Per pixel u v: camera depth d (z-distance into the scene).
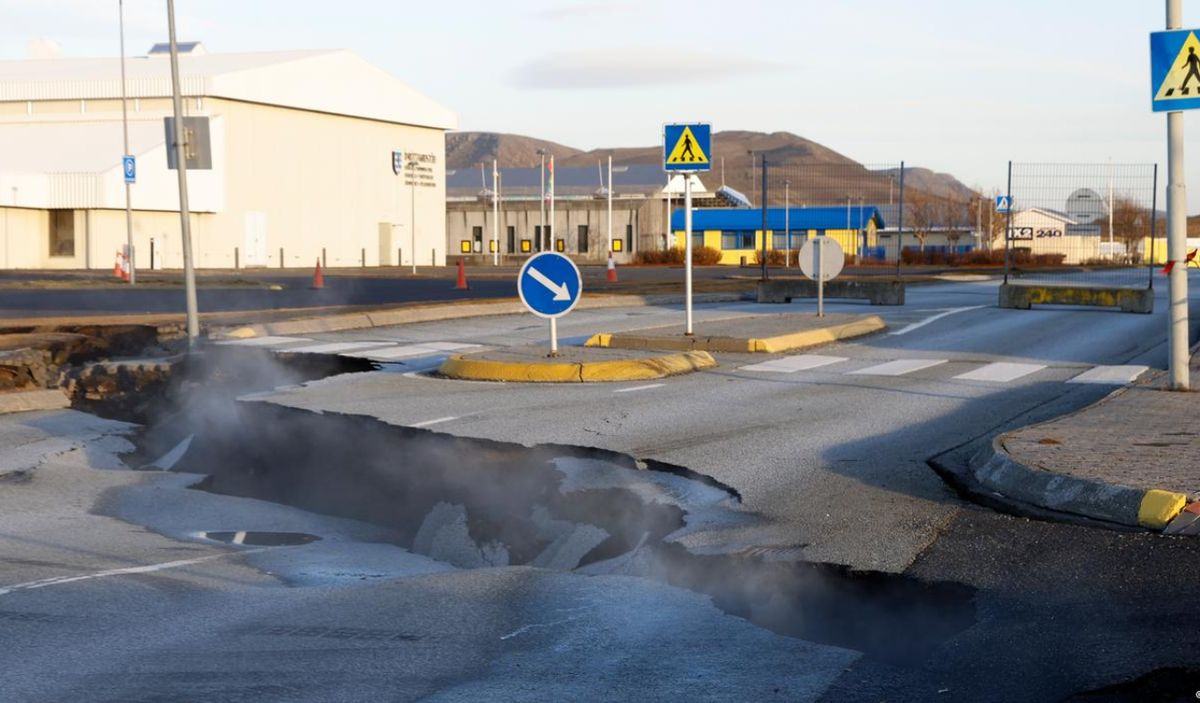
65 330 20.08
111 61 69.12
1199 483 7.57
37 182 52.38
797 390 13.88
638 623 6.07
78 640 5.84
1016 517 7.59
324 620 6.19
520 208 86.81
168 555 7.83
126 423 13.23
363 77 69.69
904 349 18.45
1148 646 5.34
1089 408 11.55
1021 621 5.82
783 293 30.98
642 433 10.88
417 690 5.11
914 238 90.19
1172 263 12.82
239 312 23.98
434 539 8.77
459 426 11.23
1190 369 15.31
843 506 8.08
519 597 6.58
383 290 35.25
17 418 13.22
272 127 63.66
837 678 5.22
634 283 40.62
